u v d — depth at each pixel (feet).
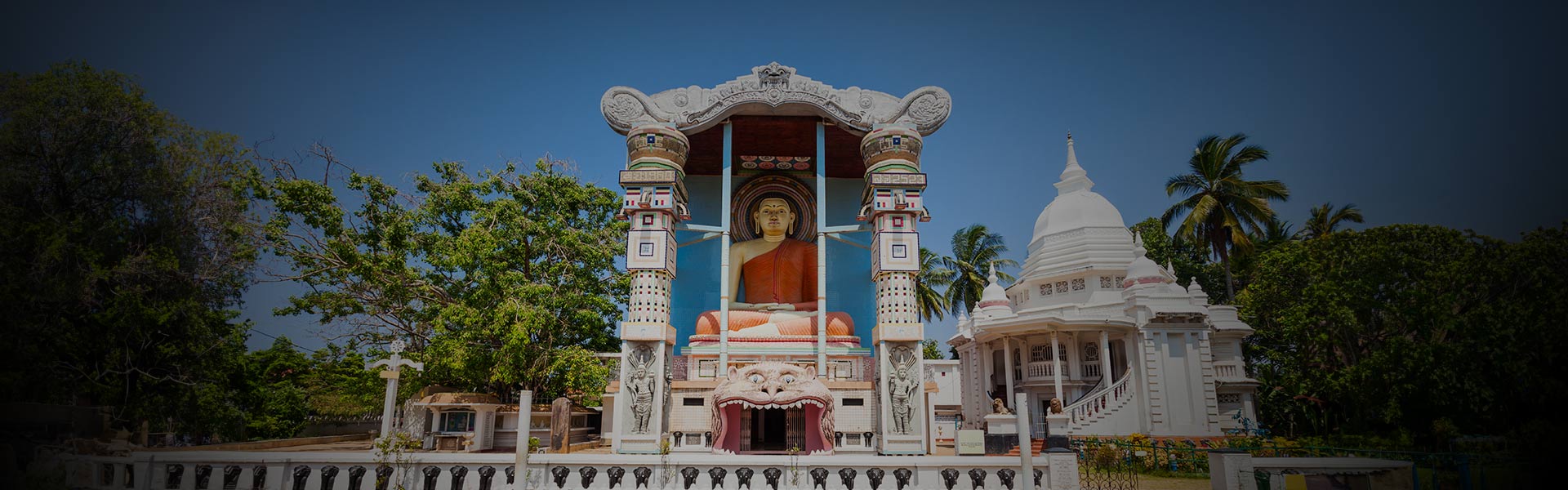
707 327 57.41
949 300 169.37
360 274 70.74
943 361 98.27
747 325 57.31
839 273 65.67
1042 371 100.22
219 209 61.41
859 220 59.82
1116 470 57.82
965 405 119.14
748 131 61.57
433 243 74.74
